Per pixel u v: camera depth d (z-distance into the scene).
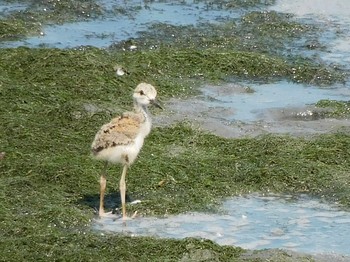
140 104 14.27
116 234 13.64
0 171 15.17
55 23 23.64
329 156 16.27
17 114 17.33
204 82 20.08
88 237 13.34
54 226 13.83
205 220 14.29
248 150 16.45
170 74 20.25
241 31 23.36
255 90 19.88
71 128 17.00
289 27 23.59
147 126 14.27
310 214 14.64
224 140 16.88
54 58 19.80
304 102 19.17
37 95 18.19
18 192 14.61
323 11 24.91
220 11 24.98
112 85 19.09
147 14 24.64
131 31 23.20
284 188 15.38
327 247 13.59
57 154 15.88
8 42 22.08
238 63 20.83
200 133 17.12
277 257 12.98
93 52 20.70
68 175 15.15
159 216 14.33
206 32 23.19
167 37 22.77
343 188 15.32
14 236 13.45
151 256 12.93
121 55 20.81
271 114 18.47
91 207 14.43
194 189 15.09
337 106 18.80
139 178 15.25
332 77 20.67
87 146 16.28
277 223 14.31
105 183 14.30
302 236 13.92
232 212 14.60
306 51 22.20
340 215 14.62
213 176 15.52
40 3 24.89
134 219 14.20
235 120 18.08
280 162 15.95
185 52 20.91
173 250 13.04
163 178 15.30
